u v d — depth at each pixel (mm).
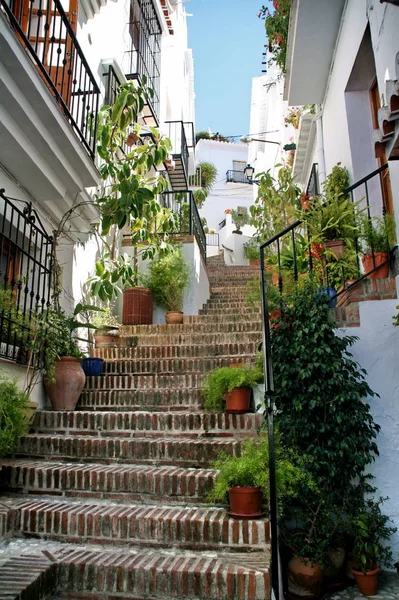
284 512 3305
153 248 8016
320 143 7680
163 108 13141
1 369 4133
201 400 4852
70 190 5195
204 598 2691
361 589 3158
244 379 4320
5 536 3250
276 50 8484
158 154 7055
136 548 3150
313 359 3578
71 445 4152
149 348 6242
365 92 6000
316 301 3828
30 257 4477
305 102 7734
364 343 3990
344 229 4688
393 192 4332
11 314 4203
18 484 3805
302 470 3238
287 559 3258
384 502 3688
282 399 3738
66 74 5711
